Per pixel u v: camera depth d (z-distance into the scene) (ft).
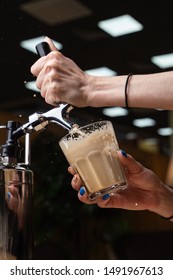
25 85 12.54
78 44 11.39
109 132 2.72
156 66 13.57
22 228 2.32
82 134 2.67
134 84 2.91
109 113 16.90
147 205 3.40
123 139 21.84
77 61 12.69
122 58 12.73
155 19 10.28
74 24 10.31
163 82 2.87
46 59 2.88
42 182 10.03
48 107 13.82
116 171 2.68
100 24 10.45
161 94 2.86
